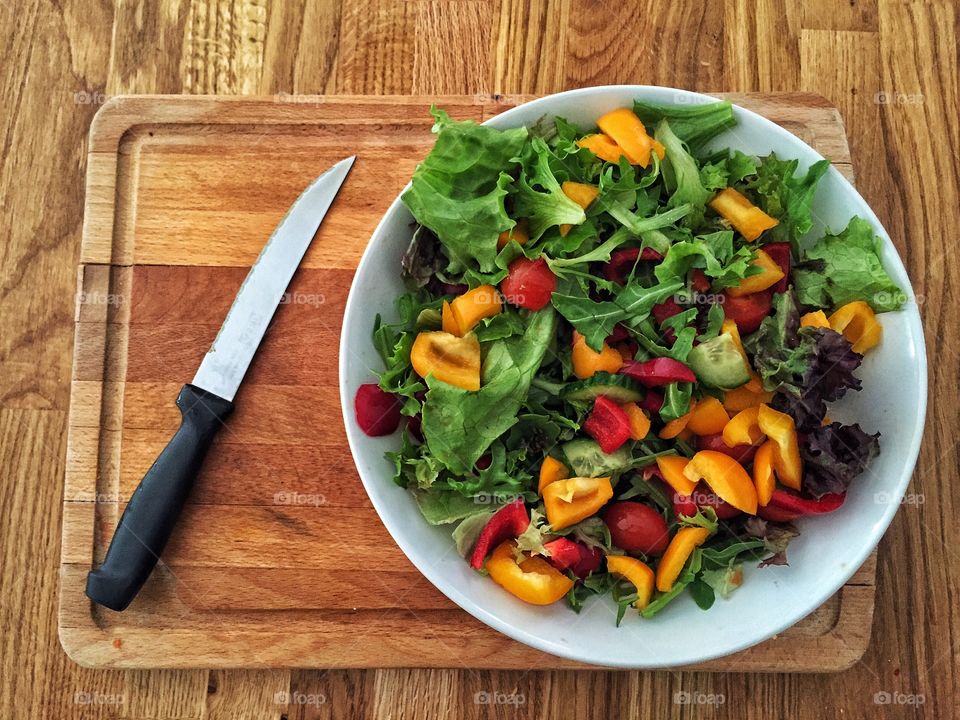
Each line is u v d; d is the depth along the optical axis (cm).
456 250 35
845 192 37
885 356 36
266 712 40
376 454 36
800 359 34
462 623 40
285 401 41
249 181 42
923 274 43
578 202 35
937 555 41
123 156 42
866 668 41
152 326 41
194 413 39
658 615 36
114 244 42
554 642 34
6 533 42
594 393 34
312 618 40
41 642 41
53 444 42
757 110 43
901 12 45
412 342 36
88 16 44
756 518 35
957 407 42
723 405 35
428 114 42
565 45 44
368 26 44
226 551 40
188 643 40
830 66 44
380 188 42
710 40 44
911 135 44
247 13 44
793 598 35
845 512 36
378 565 40
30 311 43
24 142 44
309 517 40
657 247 35
